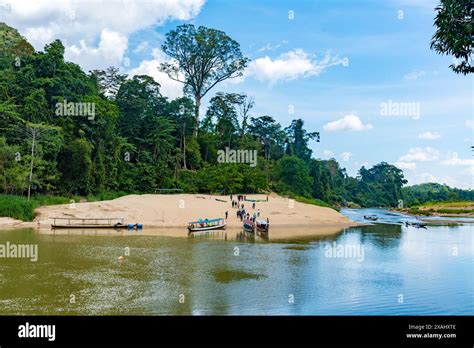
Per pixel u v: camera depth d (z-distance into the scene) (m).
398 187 198.50
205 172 95.31
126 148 88.25
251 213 67.69
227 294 22.98
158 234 47.62
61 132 67.75
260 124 139.75
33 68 70.44
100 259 31.48
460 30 16.55
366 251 39.72
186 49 112.25
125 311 19.78
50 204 59.47
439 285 26.12
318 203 108.62
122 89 95.00
